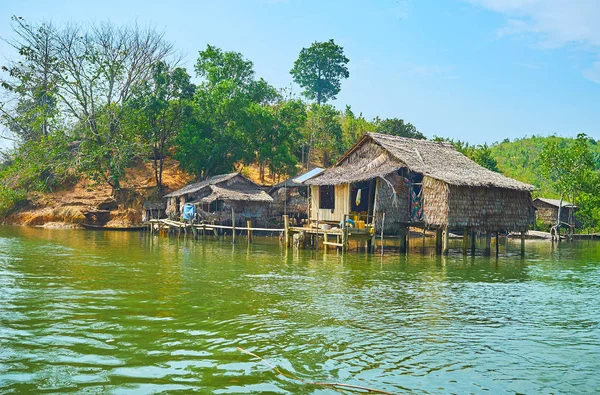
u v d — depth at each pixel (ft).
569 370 29.25
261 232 148.56
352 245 115.14
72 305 43.04
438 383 26.63
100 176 183.62
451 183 86.28
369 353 31.50
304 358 30.12
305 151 216.74
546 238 162.30
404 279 63.36
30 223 163.84
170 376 26.37
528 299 51.37
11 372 26.45
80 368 27.30
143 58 180.86
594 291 56.75
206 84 195.52
